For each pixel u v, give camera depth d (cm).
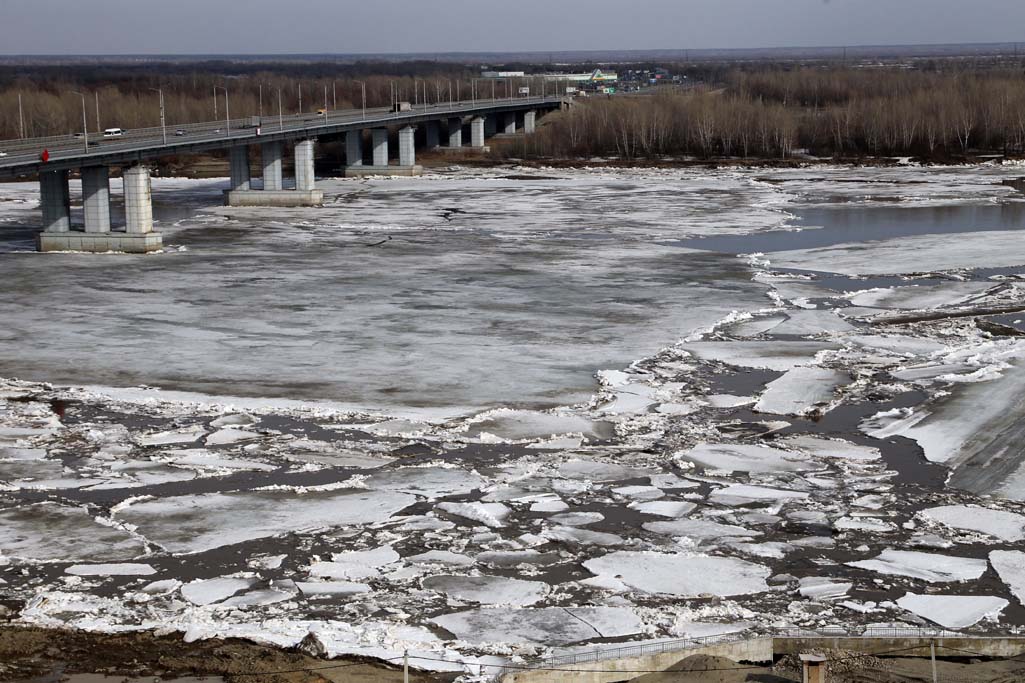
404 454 3931
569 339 5519
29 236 9088
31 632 2680
